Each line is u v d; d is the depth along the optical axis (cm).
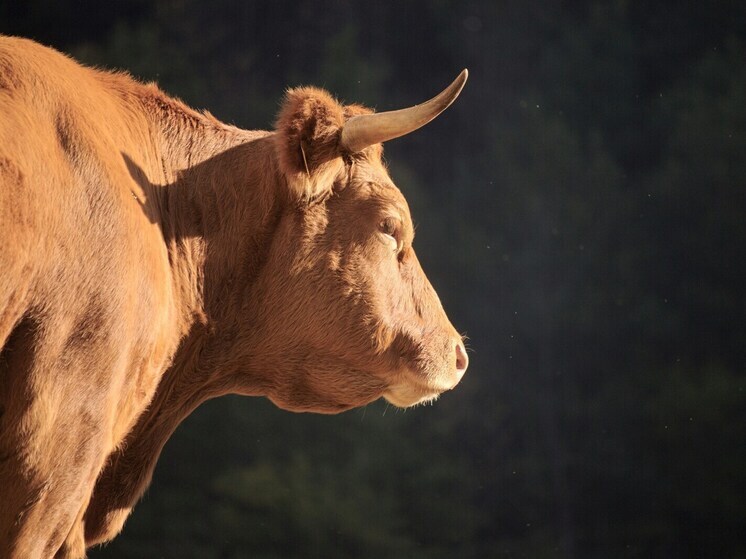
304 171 771
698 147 4662
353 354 807
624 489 4044
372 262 803
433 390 826
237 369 818
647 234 4594
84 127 683
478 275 4409
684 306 4466
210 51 4784
